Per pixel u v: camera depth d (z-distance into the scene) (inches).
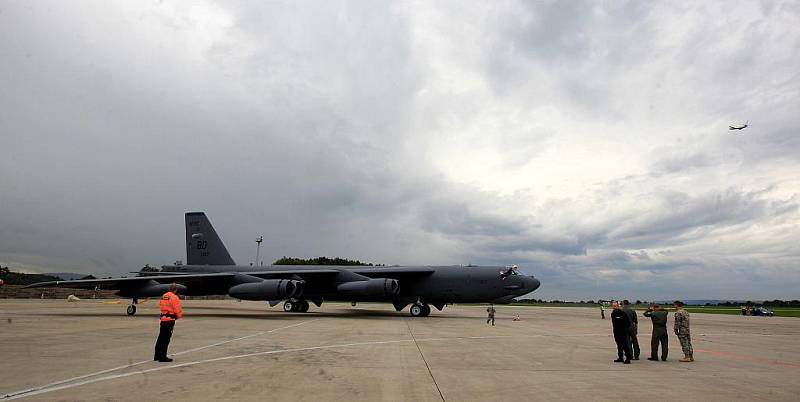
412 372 377.4
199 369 378.0
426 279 1186.6
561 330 869.2
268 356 455.8
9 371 360.8
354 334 691.4
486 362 440.8
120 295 1103.6
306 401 274.1
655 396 305.0
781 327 1131.3
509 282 1128.2
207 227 1387.8
